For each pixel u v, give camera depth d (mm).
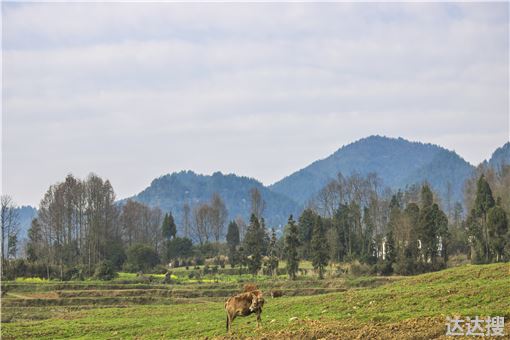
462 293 47094
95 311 73438
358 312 46000
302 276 121562
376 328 37375
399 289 56281
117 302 94438
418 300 47250
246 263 133500
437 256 123375
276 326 41844
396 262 116438
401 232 120312
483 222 120625
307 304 54125
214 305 72000
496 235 112125
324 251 117750
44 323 63875
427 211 117625
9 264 124562
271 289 103125
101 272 122375
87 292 100688
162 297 98312
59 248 140375
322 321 42375
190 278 129375
